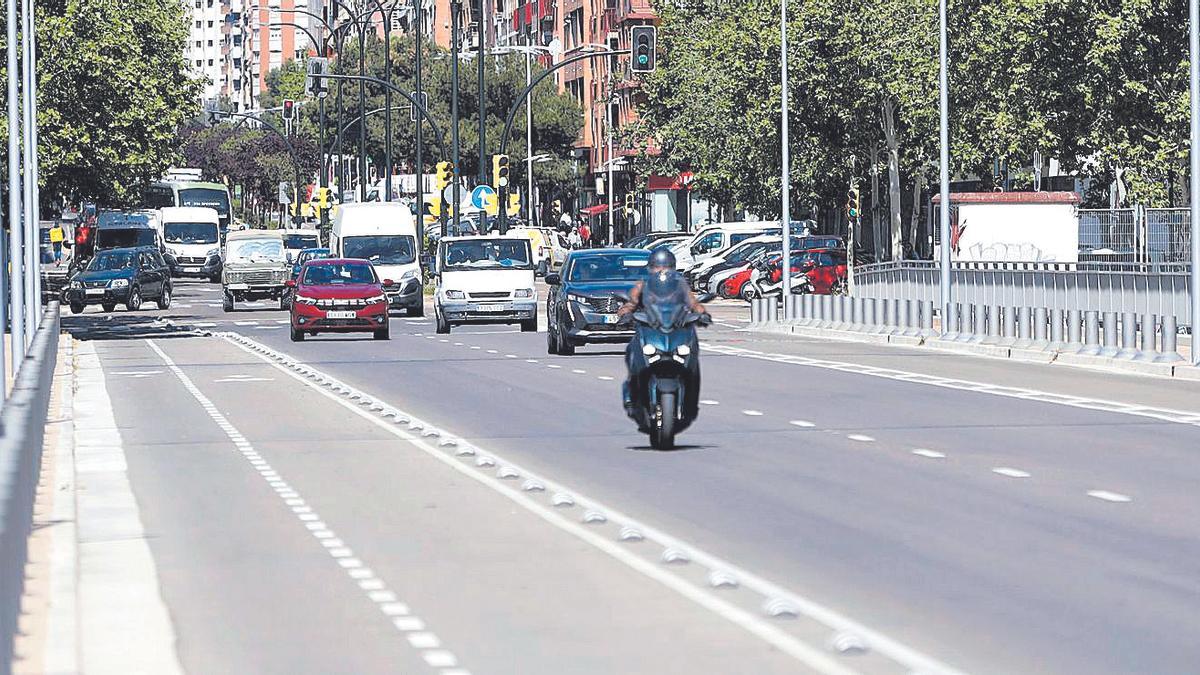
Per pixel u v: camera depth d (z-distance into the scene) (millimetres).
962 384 60281
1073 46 112250
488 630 20672
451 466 37750
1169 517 29391
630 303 41906
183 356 80500
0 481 20000
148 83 131250
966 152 150500
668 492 33125
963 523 28859
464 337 95875
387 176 165375
